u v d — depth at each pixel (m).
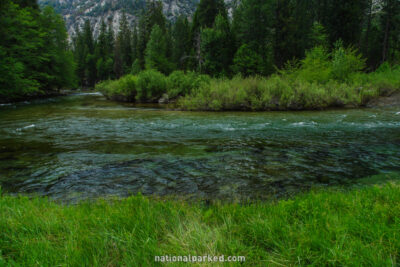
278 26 43.72
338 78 23.78
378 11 55.75
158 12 75.62
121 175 5.02
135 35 85.12
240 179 4.71
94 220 2.59
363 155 6.29
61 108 19.09
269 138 8.45
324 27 48.25
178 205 3.28
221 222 2.72
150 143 7.85
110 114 15.41
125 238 2.22
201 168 5.42
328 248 1.96
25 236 2.33
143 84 25.16
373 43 55.78
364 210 2.72
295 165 5.56
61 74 38.53
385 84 20.44
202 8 52.44
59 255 1.98
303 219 2.61
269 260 1.91
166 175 4.99
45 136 8.92
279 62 44.88
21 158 6.25
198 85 24.19
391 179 4.59
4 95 23.89
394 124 10.71
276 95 17.64
